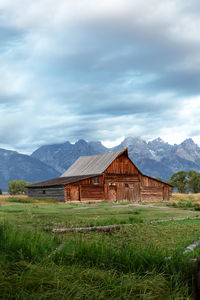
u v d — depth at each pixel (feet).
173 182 371.56
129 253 18.86
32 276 14.47
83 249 20.58
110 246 23.21
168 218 57.41
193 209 82.38
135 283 14.47
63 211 75.00
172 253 19.60
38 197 159.74
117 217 59.41
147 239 32.14
